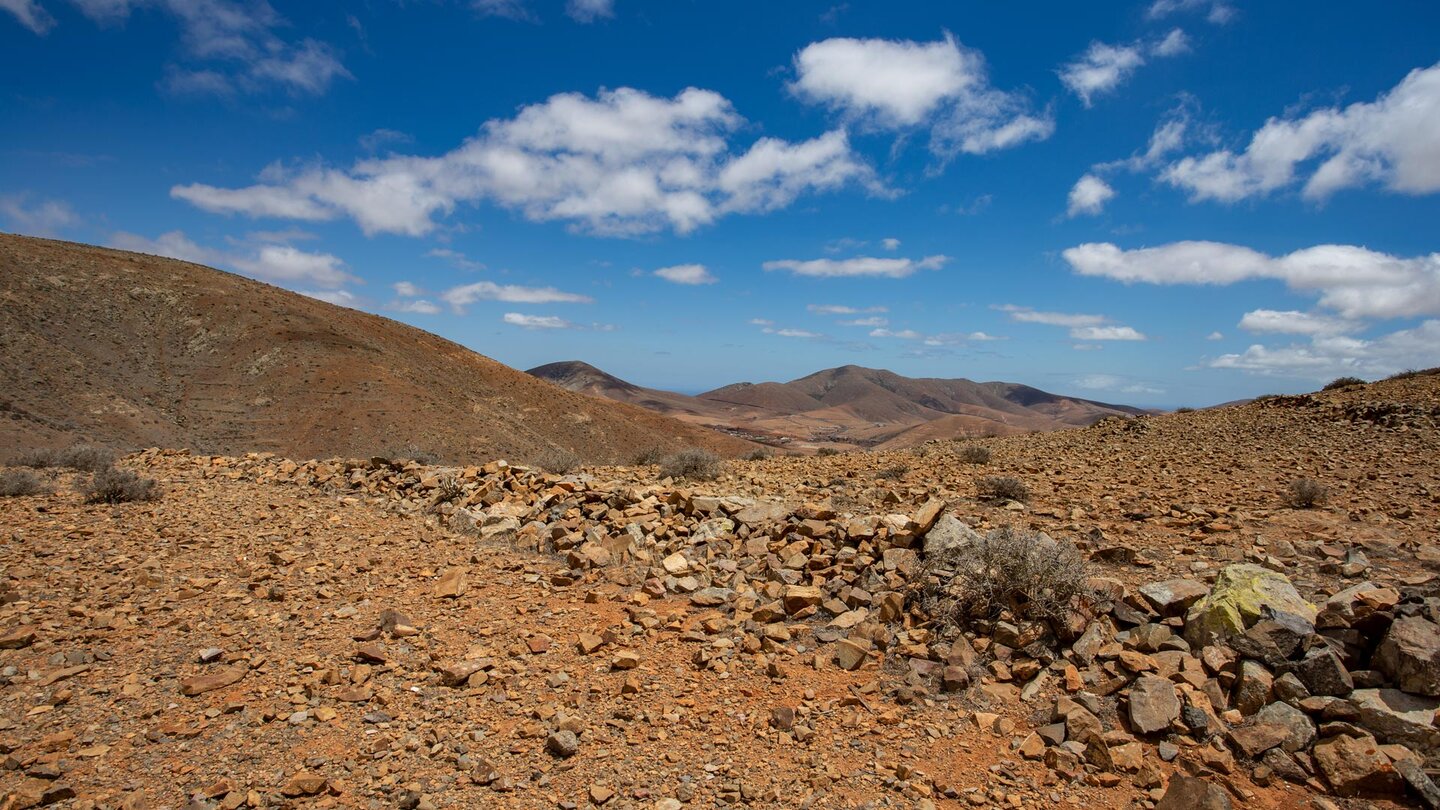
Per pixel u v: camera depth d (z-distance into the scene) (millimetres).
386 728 5504
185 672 6312
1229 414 27906
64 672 6148
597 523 11289
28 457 19391
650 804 4688
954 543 8312
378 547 10492
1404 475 13773
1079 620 6457
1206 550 8883
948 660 6406
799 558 8953
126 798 4574
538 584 8883
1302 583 7477
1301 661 5523
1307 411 24359
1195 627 6273
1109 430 28422
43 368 86688
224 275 134125
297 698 5867
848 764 5141
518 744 5293
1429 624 5410
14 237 114188
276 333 116625
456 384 130500
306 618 7598
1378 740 4887
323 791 4742
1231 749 5078
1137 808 4648
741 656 6820
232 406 99188
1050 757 5105
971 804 4723
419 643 7027
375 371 114750
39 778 4758
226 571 9203
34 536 10547
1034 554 7043
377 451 94375
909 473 17844
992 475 16375
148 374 100188
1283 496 12133
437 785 4844
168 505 13141
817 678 6383
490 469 15062
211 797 4625
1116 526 10336
